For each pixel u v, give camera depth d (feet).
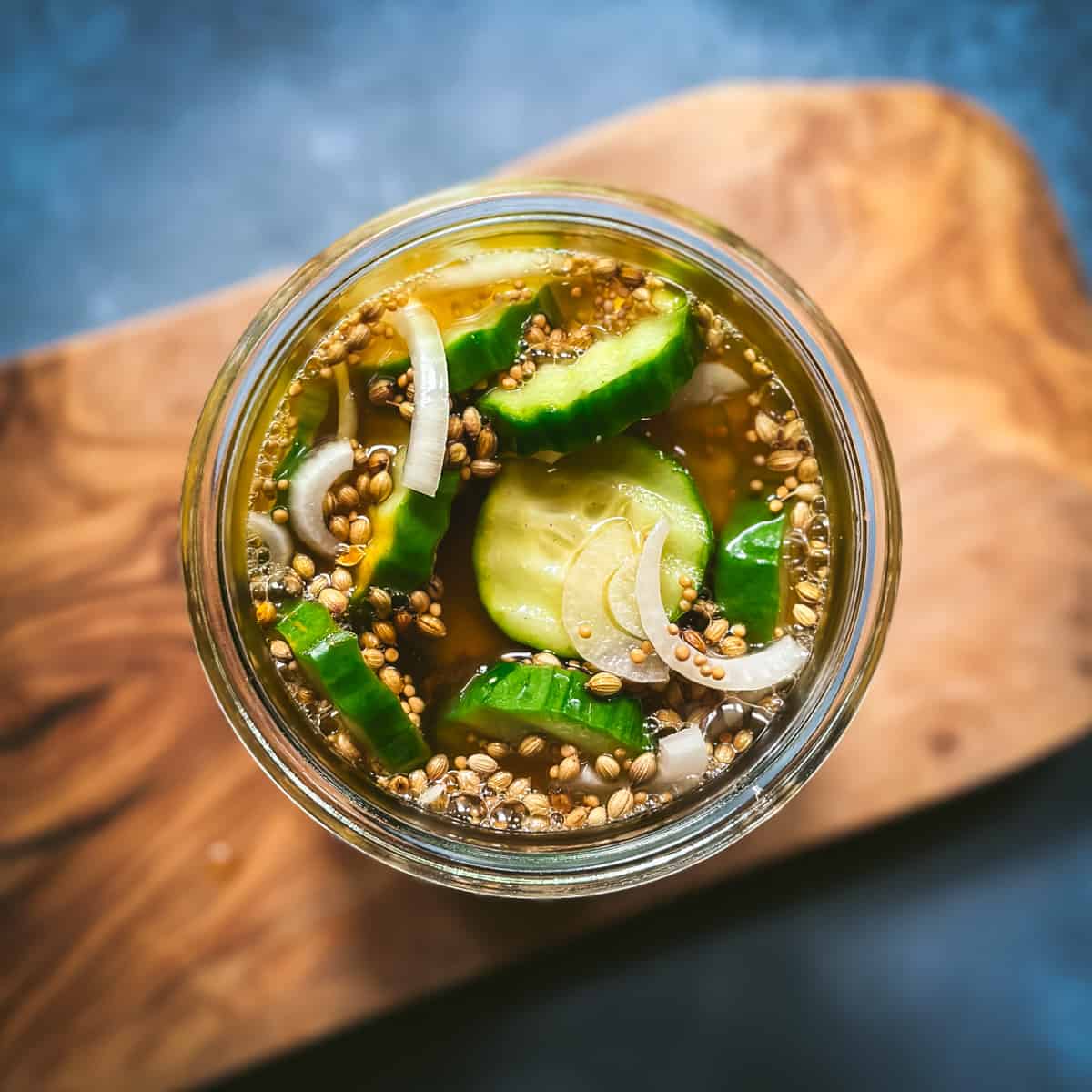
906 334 1.02
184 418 1.01
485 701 0.82
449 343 0.83
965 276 1.02
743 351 0.86
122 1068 0.99
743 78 1.22
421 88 1.21
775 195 1.02
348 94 1.21
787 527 0.86
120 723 1.00
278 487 0.84
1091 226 1.22
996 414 1.02
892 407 1.02
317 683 0.84
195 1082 0.99
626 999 1.13
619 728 0.82
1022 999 1.12
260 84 1.21
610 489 0.84
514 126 1.21
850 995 1.12
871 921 1.12
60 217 1.20
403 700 0.84
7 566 1.01
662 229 0.87
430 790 0.85
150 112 1.20
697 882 1.00
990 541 1.01
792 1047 1.12
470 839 0.85
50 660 1.00
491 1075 1.12
